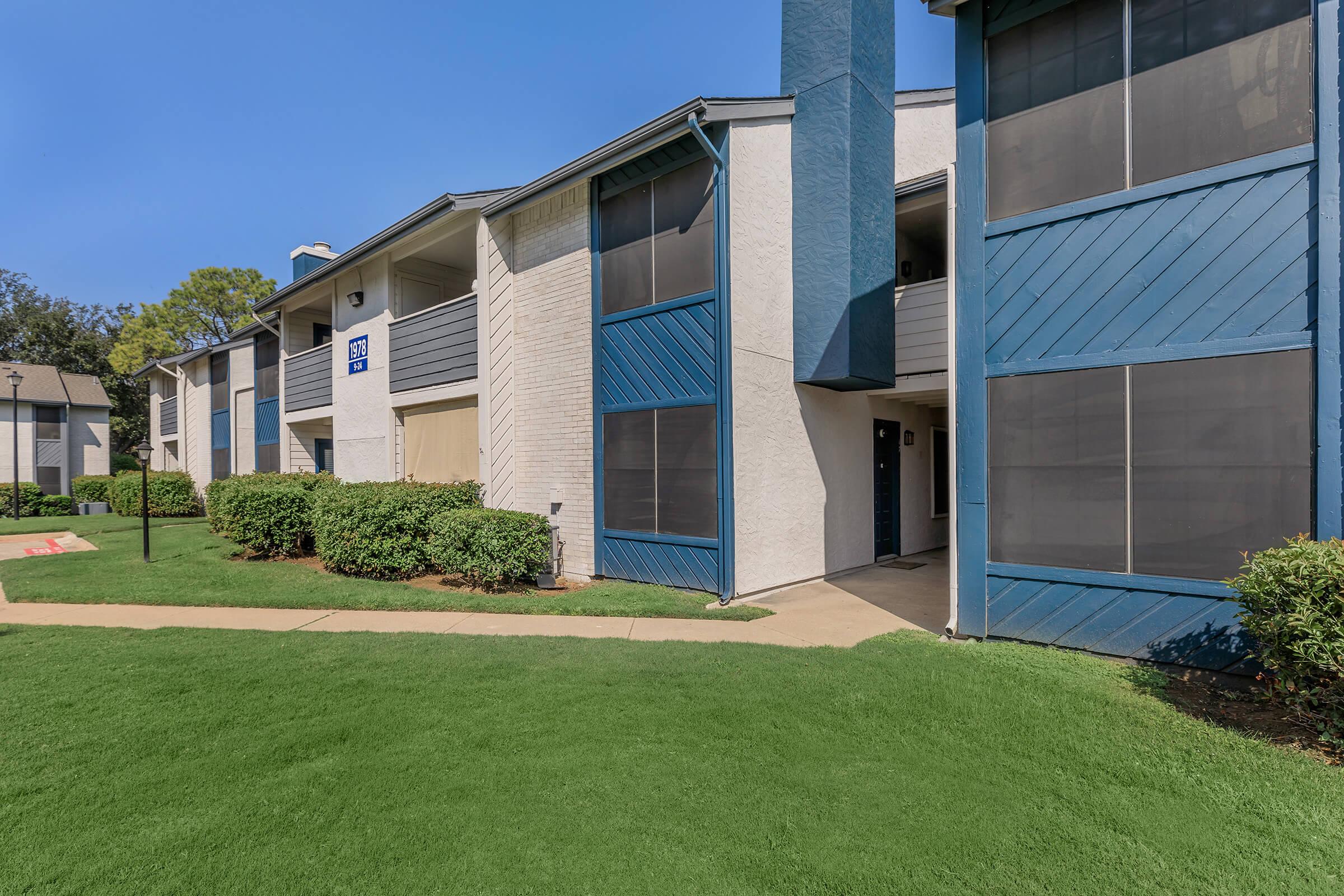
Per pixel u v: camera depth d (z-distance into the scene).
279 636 5.60
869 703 3.76
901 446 10.20
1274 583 3.32
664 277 7.32
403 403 10.88
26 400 23.39
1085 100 4.71
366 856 2.37
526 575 7.59
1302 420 3.90
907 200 8.34
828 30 7.48
